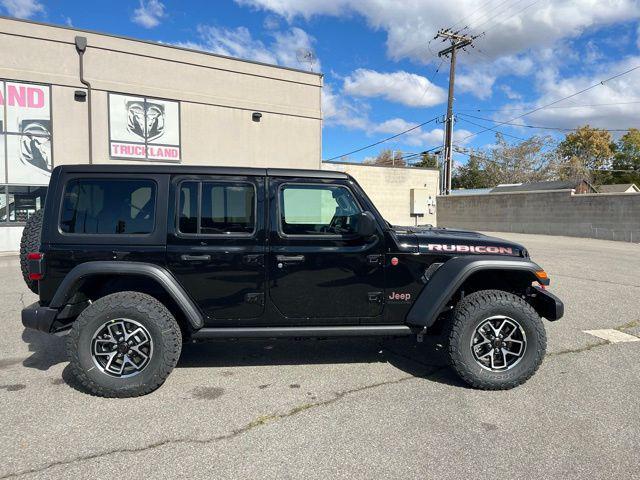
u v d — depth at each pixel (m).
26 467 2.56
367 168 24.66
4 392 3.57
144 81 13.88
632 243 16.64
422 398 3.49
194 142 14.88
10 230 12.53
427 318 3.69
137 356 3.53
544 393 3.57
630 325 5.54
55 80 12.64
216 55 15.06
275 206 3.69
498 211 23.66
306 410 3.29
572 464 2.60
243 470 2.54
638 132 53.22
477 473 2.51
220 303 3.65
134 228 3.59
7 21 12.00
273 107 16.28
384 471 2.53
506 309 3.62
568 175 46.31
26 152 12.52
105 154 13.42
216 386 3.72
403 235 3.90
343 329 3.76
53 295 3.54
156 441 2.85
